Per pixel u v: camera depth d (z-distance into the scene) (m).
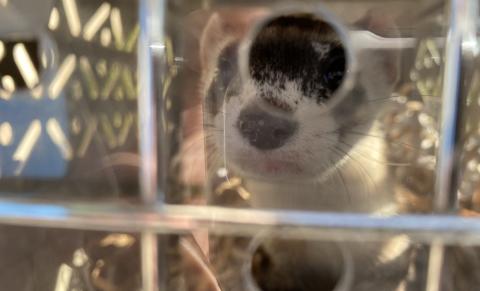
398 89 0.16
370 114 0.16
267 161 0.15
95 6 0.12
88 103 0.12
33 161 0.11
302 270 0.15
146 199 0.11
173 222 0.10
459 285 0.11
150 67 0.10
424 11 0.13
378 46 0.15
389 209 0.16
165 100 0.11
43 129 0.12
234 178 0.16
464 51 0.10
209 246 0.13
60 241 0.12
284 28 0.14
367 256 0.15
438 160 0.11
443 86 0.11
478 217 0.10
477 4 0.10
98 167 0.11
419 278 0.12
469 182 0.11
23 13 0.12
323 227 0.10
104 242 0.12
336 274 0.15
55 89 0.12
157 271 0.11
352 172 0.16
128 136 0.12
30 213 0.11
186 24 0.13
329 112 0.15
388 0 0.14
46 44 0.12
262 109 0.14
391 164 0.16
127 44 0.12
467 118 0.11
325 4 0.14
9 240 0.11
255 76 0.14
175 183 0.12
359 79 0.15
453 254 0.11
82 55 0.12
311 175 0.15
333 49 0.14
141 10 0.10
